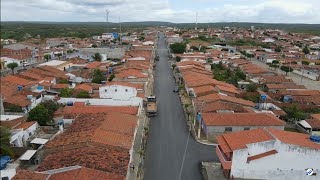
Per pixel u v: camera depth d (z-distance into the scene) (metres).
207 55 153.00
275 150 41.00
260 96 79.00
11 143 48.62
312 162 40.88
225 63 139.50
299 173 41.16
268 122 57.62
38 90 80.06
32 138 53.25
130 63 119.94
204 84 85.31
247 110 65.38
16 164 43.03
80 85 84.94
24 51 151.62
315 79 119.06
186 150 53.06
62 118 60.09
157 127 63.59
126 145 41.84
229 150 41.62
